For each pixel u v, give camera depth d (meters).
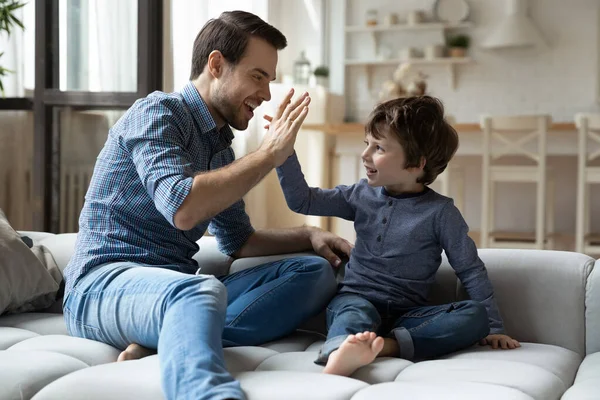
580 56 5.69
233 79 1.77
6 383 1.30
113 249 1.71
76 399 1.25
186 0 3.81
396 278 1.78
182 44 3.80
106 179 1.73
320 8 6.22
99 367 1.36
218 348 1.30
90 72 3.44
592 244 4.95
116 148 1.73
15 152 3.71
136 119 1.69
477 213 5.82
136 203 1.71
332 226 5.42
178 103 1.73
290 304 1.71
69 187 3.51
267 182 5.02
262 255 2.01
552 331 1.77
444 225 1.77
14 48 3.72
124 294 1.55
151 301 1.47
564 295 1.76
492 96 5.92
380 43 6.19
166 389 1.22
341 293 1.82
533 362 1.51
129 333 1.53
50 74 3.47
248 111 1.83
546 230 5.34
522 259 1.83
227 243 2.00
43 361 1.40
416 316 1.67
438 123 1.80
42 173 3.48
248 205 4.66
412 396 1.20
